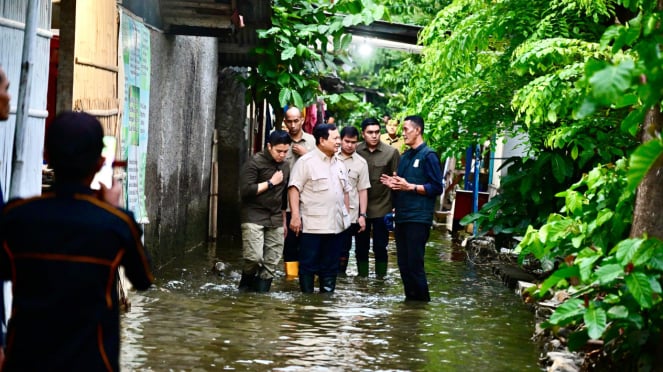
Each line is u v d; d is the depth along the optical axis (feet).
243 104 63.10
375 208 43.65
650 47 15.70
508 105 39.93
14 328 13.44
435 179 36.45
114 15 33.53
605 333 21.72
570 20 36.91
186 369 24.47
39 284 13.41
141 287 14.32
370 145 43.42
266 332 29.50
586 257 21.67
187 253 49.37
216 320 31.07
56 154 13.84
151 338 27.81
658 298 19.61
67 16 29.22
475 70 41.63
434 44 40.42
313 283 37.99
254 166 37.01
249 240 36.99
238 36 47.29
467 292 39.55
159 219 42.65
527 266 44.11
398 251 37.14
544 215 39.70
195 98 51.39
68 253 13.44
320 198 37.65
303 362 25.79
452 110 40.50
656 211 20.92
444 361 26.58
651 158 15.49
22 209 13.74
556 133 36.29
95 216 13.69
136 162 36.78
